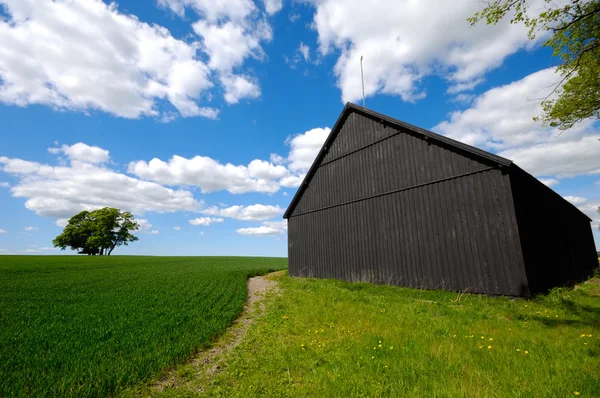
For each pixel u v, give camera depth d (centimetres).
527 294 1052
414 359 532
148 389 476
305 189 2198
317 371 505
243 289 1680
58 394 448
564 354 539
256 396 432
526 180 1309
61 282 2086
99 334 768
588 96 1115
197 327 823
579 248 2070
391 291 1359
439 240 1323
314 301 1168
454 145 1287
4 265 3381
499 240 1139
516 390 404
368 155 1714
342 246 1817
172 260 5516
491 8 860
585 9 818
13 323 912
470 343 617
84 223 7375
